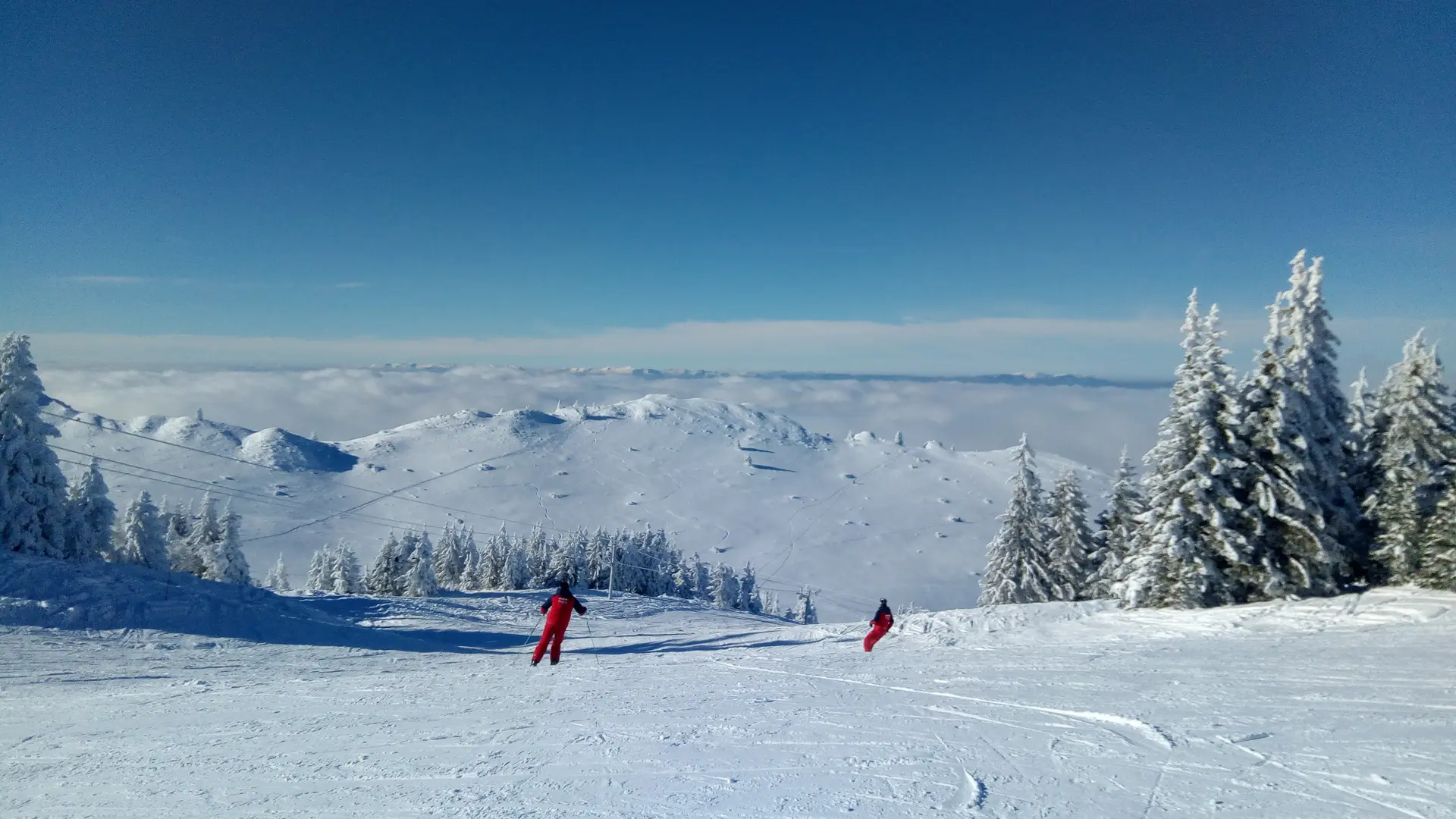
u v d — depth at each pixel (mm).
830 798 4895
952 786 5094
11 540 29328
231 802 5457
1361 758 5516
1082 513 39062
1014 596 38469
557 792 5234
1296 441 21547
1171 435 23031
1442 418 21781
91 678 16141
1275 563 21594
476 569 78250
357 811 5094
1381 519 22188
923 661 12492
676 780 5418
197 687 12492
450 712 8812
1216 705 7559
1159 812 4484
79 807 5551
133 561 43031
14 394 29719
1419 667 9688
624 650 27672
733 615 60188
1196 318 23375
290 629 27797
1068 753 5879
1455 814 4352
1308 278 23188
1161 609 21406
